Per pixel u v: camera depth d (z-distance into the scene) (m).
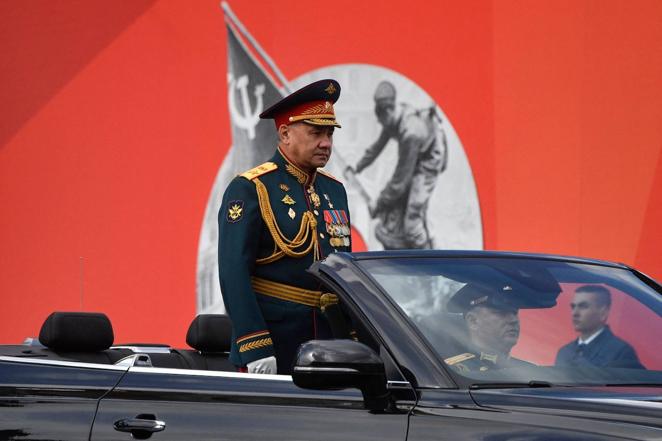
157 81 34.91
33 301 35.09
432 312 9.76
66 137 35.03
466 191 34.81
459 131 34.84
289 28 34.97
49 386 11.40
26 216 35.09
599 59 34.22
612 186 34.22
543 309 10.01
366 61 35.16
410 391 9.16
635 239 34.09
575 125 34.31
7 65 35.06
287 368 12.25
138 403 10.73
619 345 9.90
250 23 34.88
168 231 34.88
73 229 35.03
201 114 34.81
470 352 9.49
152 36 34.88
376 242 35.09
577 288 10.35
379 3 35.12
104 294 34.91
